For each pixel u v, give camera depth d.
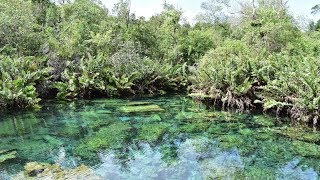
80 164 8.16
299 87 12.62
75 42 19.83
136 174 7.56
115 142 10.12
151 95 19.81
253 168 8.05
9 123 12.27
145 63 20.69
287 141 10.26
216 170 7.87
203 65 18.08
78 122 12.58
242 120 13.14
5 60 15.56
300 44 21.80
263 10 24.98
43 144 9.79
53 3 29.55
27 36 18.44
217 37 28.27
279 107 13.40
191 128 11.92
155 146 9.78
